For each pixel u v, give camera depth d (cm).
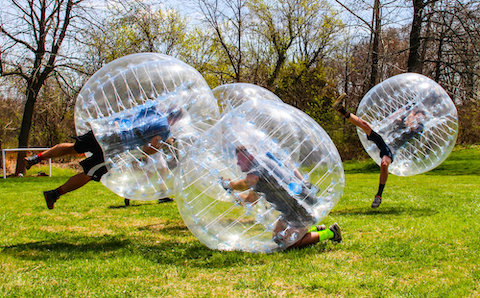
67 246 490
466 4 1873
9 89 2264
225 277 371
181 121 504
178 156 497
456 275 362
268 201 411
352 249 457
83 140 481
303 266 395
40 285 346
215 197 424
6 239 525
